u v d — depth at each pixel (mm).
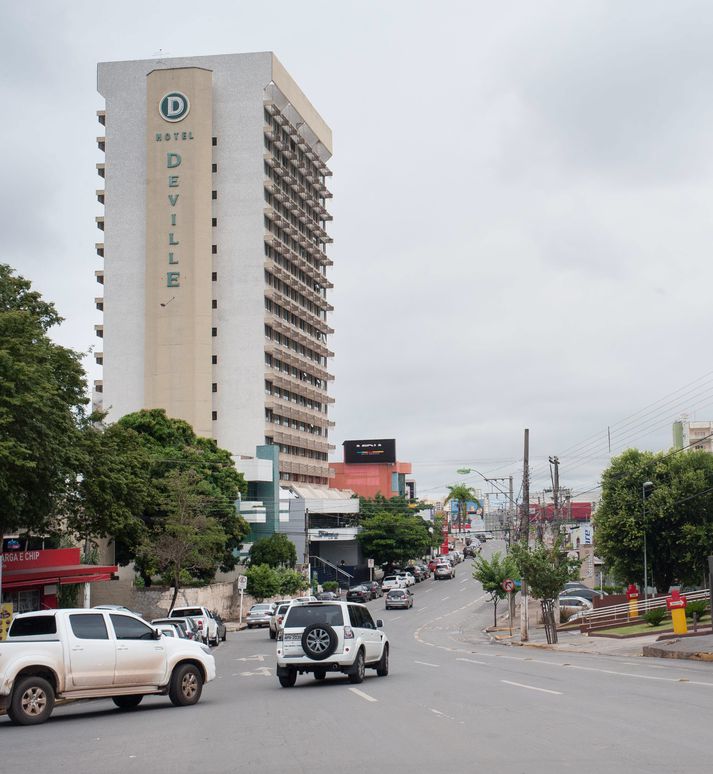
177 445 69500
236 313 96562
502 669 25203
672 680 19453
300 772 9688
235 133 98500
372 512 114375
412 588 105375
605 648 37031
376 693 18469
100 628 17344
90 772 10281
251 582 73938
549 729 12227
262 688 22047
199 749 11742
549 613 44406
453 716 14008
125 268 97750
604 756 10023
